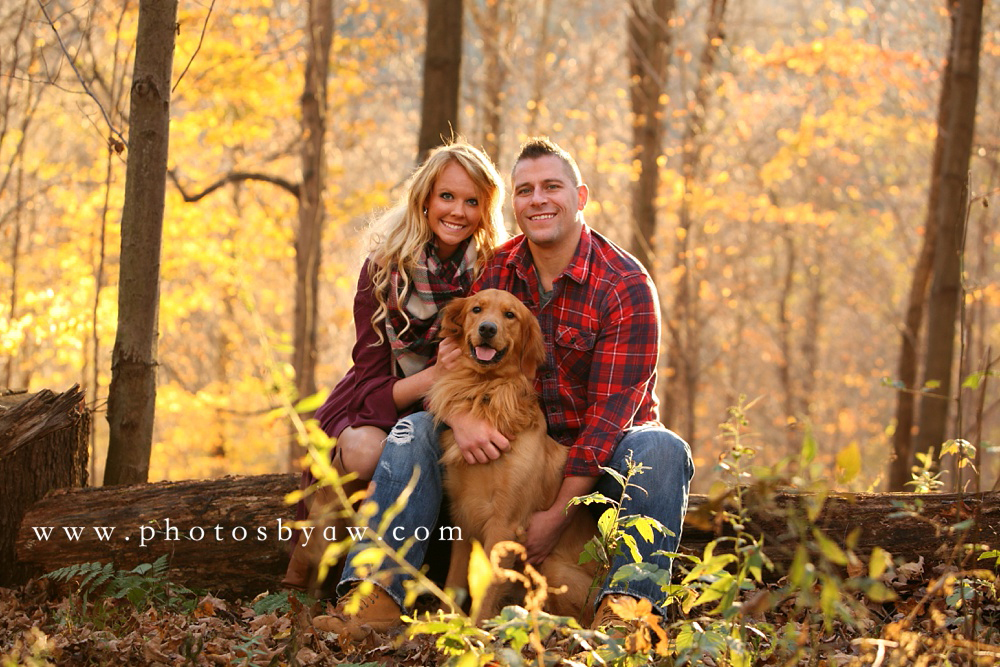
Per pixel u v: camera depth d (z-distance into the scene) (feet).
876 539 12.06
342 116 48.91
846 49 38.17
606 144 45.73
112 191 31.45
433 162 12.54
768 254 71.82
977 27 23.40
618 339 11.73
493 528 11.31
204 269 41.52
